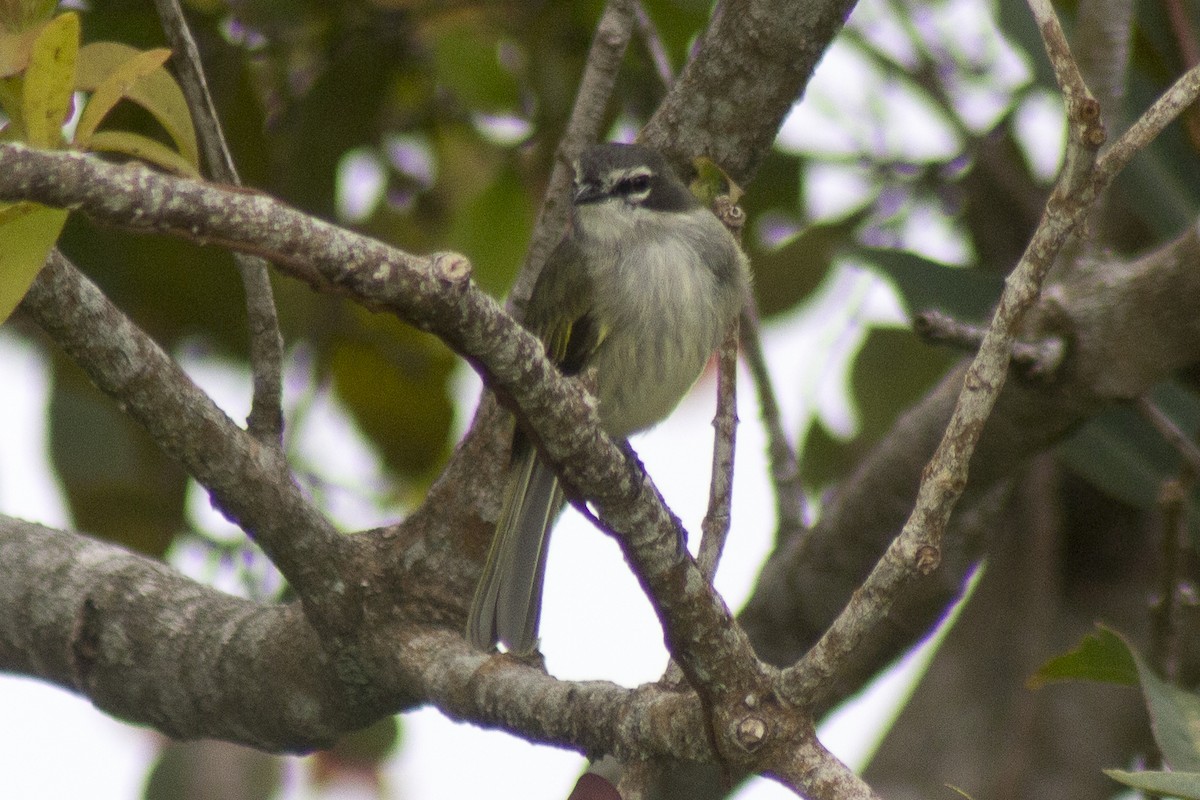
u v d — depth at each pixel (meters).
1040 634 11.31
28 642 9.35
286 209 5.59
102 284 12.17
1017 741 11.04
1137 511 12.59
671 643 6.41
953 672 12.32
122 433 12.36
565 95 12.94
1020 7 11.85
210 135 7.31
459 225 13.30
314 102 12.55
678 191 10.73
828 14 8.64
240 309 12.41
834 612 10.83
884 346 13.10
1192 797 5.82
